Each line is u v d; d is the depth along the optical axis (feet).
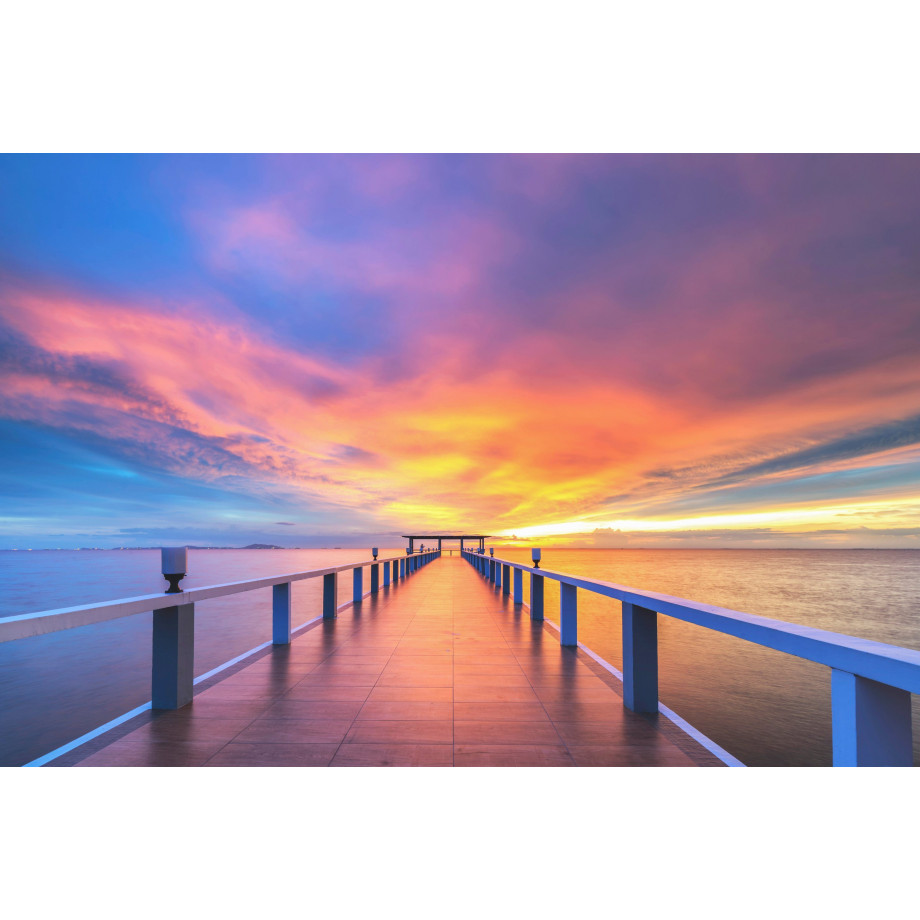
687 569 290.15
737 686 60.44
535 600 23.43
